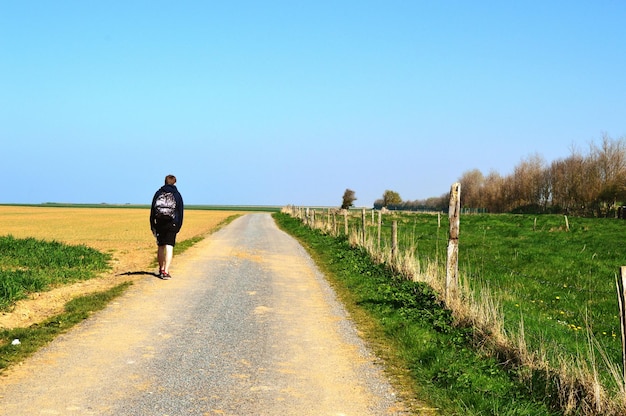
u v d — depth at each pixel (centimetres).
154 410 596
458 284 1120
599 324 1341
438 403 641
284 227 4553
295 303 1216
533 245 2897
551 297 1655
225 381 698
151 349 830
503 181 11994
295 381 707
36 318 1020
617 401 594
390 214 7294
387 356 830
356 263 1784
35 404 603
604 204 9638
